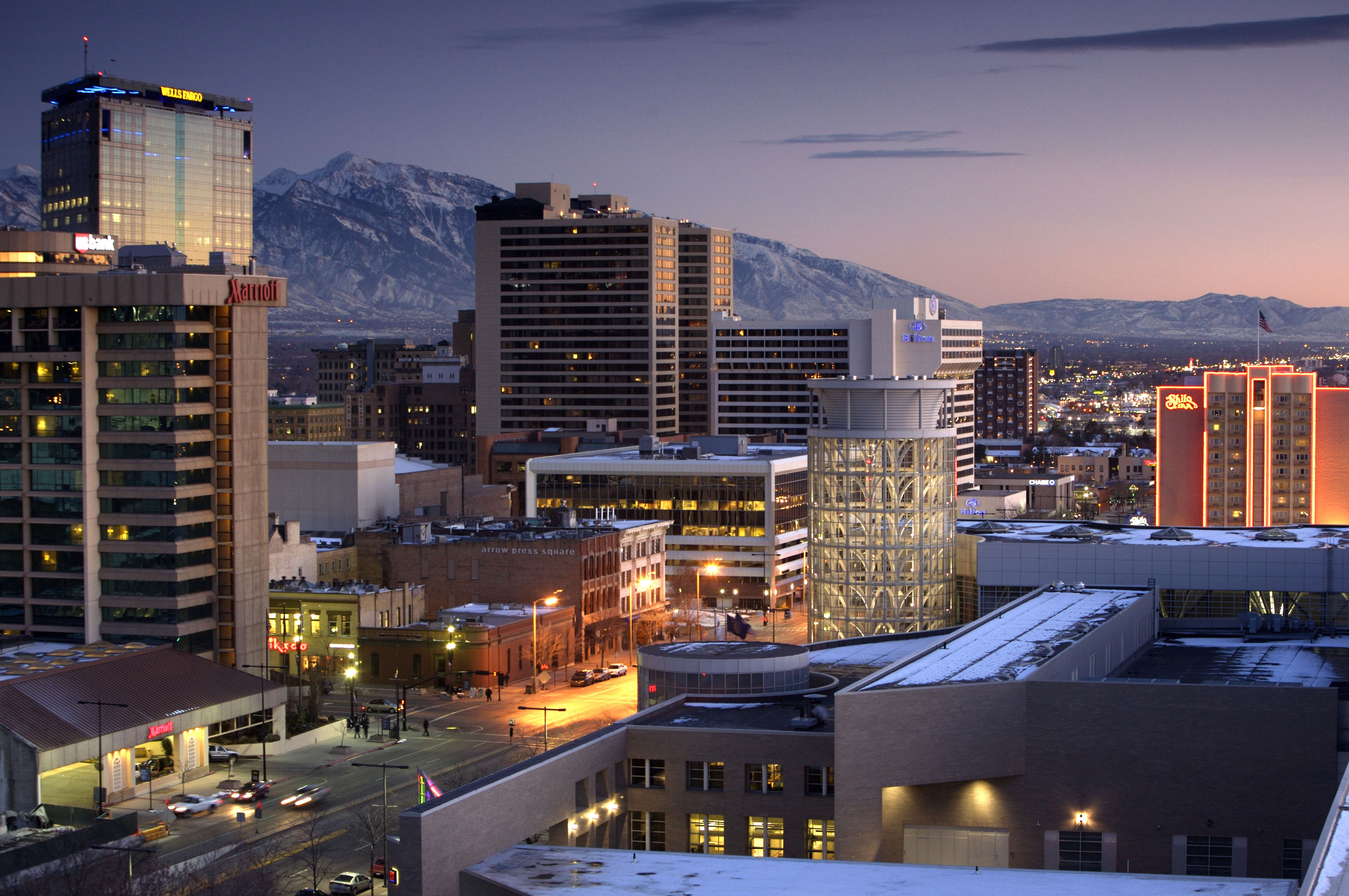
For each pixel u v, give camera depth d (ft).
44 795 510.99
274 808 499.92
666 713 374.84
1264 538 654.53
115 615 633.20
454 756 574.56
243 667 646.74
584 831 326.65
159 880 389.39
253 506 651.66
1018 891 261.44
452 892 277.03
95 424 634.02
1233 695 352.69
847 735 337.93
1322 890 201.36
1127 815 357.82
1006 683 360.07
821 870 275.18
